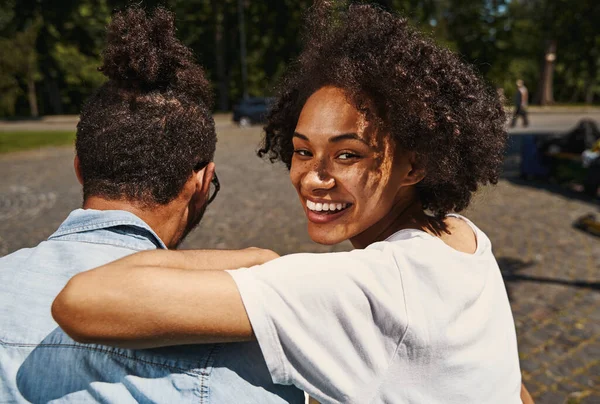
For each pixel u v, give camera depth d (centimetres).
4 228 683
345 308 88
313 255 94
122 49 106
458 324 96
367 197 104
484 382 98
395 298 91
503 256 542
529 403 133
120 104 107
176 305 81
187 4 3359
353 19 107
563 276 485
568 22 1025
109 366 90
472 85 109
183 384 90
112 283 81
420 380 92
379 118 101
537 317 406
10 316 94
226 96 3678
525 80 4409
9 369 91
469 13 2609
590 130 863
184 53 113
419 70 103
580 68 1188
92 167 107
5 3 954
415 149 104
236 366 93
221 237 620
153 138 106
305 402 104
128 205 107
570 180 845
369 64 100
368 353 89
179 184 109
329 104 101
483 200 164
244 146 1487
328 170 103
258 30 2766
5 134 2052
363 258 94
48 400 89
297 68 125
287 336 86
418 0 1515
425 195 120
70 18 944
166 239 112
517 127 1934
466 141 109
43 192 896
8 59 3347
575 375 331
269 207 750
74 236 104
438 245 103
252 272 88
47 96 4400
